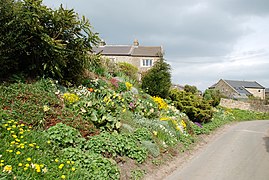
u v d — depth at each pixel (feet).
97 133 27.04
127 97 45.42
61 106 28.73
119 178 22.26
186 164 33.40
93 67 49.83
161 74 70.69
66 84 36.73
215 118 83.82
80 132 25.71
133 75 74.43
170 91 74.59
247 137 58.59
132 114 40.06
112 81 51.37
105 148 24.07
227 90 231.91
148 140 32.19
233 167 31.99
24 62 33.01
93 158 21.25
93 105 30.58
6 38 26.99
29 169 16.72
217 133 65.46
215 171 30.01
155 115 46.65
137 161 26.53
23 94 26.73
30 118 23.79
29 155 18.34
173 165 31.65
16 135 20.44
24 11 29.25
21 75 31.14
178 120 51.55
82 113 28.91
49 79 32.60
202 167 31.86
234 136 60.08
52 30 33.12
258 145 48.24
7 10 27.40
